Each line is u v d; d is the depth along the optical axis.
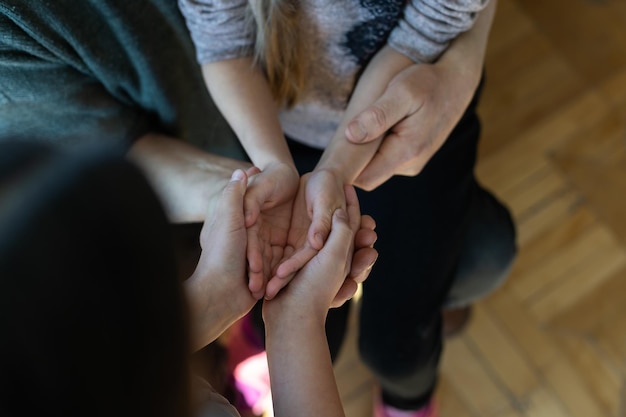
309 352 0.65
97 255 0.35
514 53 1.46
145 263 0.37
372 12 0.78
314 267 0.69
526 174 1.37
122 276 0.36
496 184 1.36
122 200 0.36
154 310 0.38
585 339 1.26
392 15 0.79
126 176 0.37
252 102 0.83
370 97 0.81
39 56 0.75
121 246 0.36
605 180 1.36
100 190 0.35
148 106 0.89
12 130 0.82
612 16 1.49
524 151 1.38
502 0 1.50
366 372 1.24
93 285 0.35
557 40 1.47
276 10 0.76
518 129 1.40
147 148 0.87
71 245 0.34
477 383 1.24
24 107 0.80
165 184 0.85
